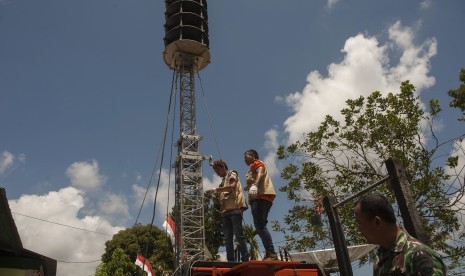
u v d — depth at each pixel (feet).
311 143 49.88
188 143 96.63
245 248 19.90
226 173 22.22
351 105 48.83
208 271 15.76
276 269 15.88
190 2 102.01
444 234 40.93
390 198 39.83
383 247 8.59
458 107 48.67
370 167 45.91
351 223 41.63
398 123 44.52
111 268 108.17
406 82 47.55
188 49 98.94
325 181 47.65
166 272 117.91
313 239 43.24
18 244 32.71
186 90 100.78
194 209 90.84
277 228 47.52
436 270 7.32
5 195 26.71
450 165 42.24
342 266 12.08
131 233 131.23
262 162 20.43
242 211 20.85
